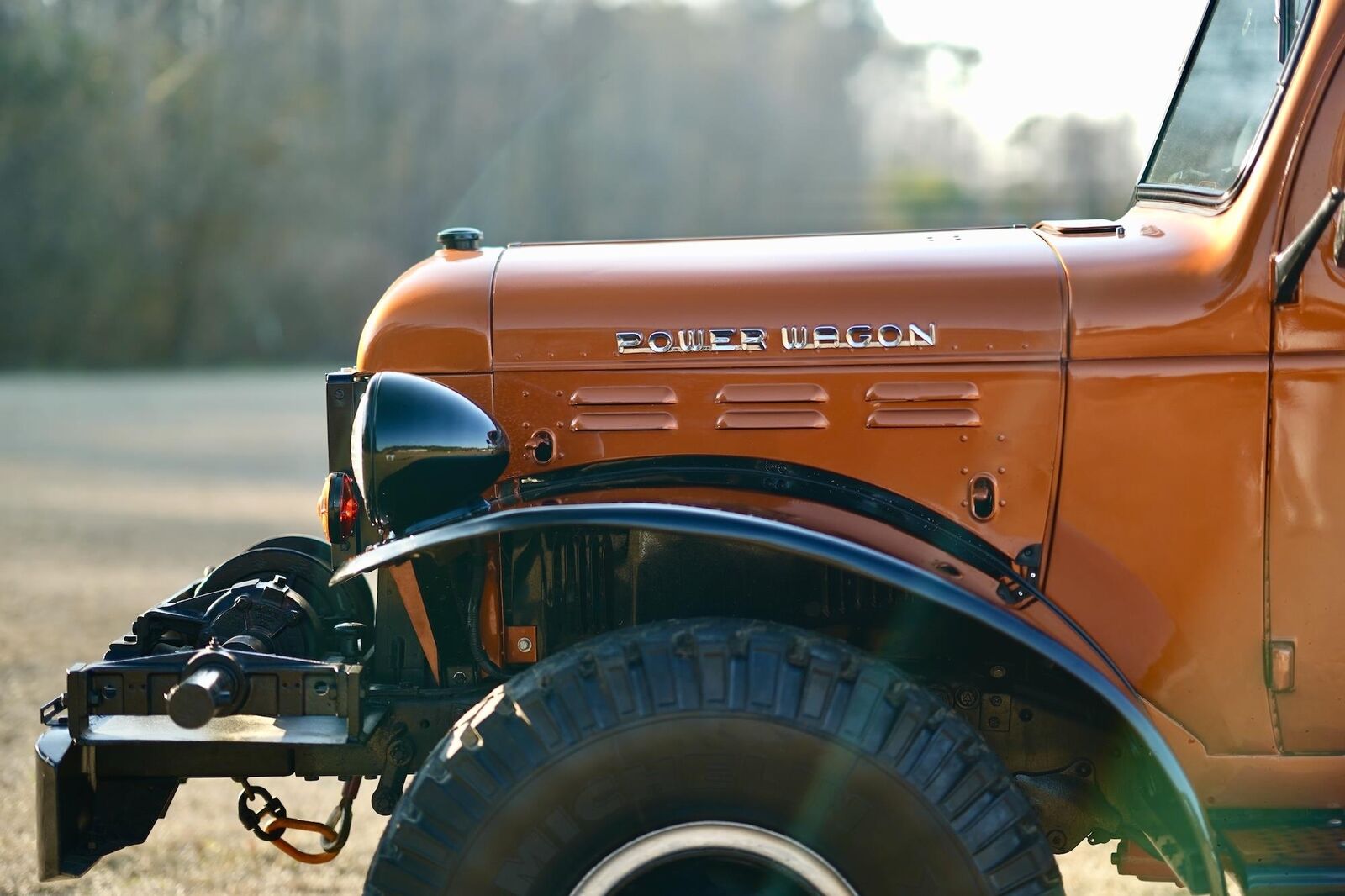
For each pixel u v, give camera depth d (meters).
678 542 2.78
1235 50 2.88
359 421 2.58
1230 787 2.60
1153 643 2.59
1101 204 27.97
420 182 42.69
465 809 2.25
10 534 9.86
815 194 41.72
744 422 2.71
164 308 39.47
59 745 2.70
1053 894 2.23
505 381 2.76
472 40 44.28
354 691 2.60
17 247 38.47
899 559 2.43
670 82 44.25
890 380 2.67
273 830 3.02
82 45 41.03
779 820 2.25
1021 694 2.70
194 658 2.54
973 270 2.68
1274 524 2.54
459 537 2.39
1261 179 2.51
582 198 43.03
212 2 43.84
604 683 2.28
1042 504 2.62
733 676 2.27
